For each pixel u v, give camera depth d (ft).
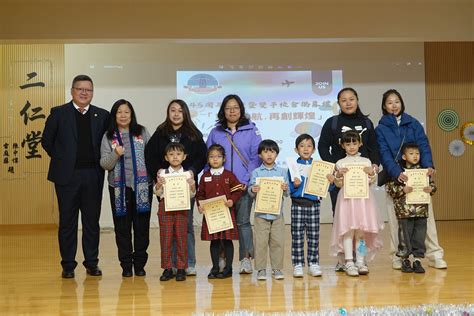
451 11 23.07
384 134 15.33
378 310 10.35
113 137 14.82
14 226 29.89
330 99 29.84
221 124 15.52
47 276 15.25
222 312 10.96
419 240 14.70
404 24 23.02
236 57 29.66
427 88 30.17
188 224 14.84
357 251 14.66
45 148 15.05
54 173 14.90
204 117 29.53
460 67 30.27
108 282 14.24
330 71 29.78
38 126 30.04
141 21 22.47
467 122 30.35
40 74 29.94
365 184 14.35
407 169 14.74
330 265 15.99
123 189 14.80
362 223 14.25
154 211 29.17
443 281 13.37
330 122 15.49
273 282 13.74
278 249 14.20
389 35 23.00
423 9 23.02
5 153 30.04
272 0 22.45
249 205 15.14
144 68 29.30
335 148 15.38
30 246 22.24
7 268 16.74
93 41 22.56
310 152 14.82
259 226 14.17
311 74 29.84
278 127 29.73
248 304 11.57
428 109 30.17
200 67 29.50
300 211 14.51
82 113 15.05
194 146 14.83
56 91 29.94
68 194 14.87
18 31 22.04
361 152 15.19
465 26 23.09
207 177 14.46
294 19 22.84
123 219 14.88
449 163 30.35
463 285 12.89
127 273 14.92
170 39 22.58
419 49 29.96
